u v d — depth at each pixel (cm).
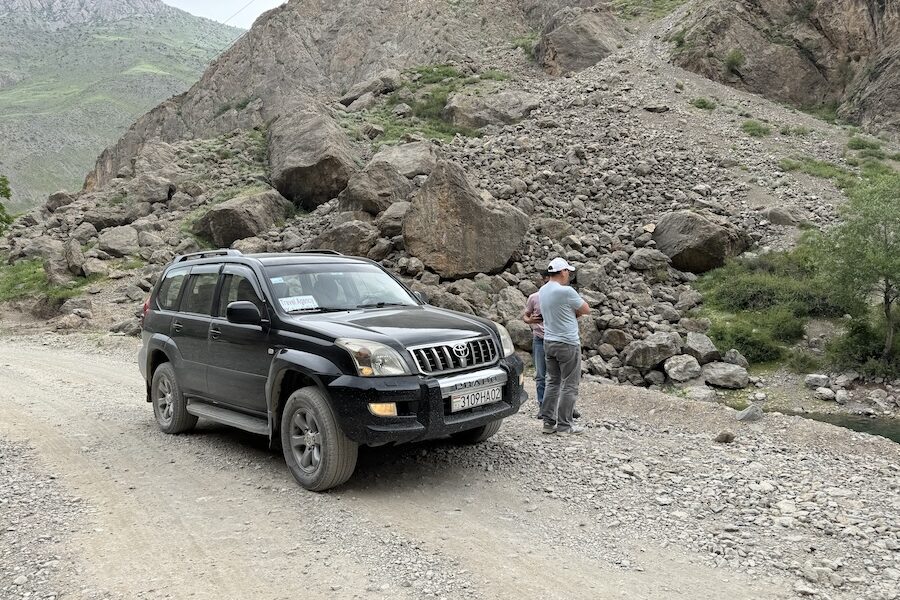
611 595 410
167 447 714
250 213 2233
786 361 1444
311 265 700
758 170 2444
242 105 6131
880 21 3469
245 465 653
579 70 4325
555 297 757
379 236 1802
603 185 2189
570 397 766
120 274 2147
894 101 3108
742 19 3828
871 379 1346
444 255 1656
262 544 476
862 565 457
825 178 2402
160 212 2580
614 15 4900
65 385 1075
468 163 2375
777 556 469
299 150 2552
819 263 1518
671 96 3331
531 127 2889
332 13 6731
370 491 582
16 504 548
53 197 3008
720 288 1716
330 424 559
